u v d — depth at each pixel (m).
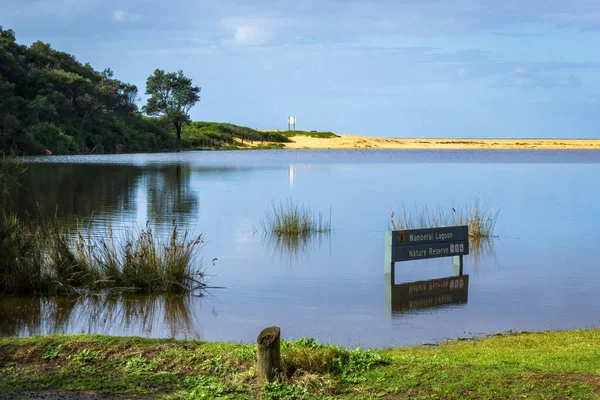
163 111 114.31
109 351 8.30
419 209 28.31
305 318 11.39
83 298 12.83
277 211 26.67
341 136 171.50
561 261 17.02
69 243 15.59
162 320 11.27
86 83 86.94
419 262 17.11
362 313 11.78
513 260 17.17
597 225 23.94
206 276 14.89
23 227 14.51
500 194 35.75
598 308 12.24
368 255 17.69
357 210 27.94
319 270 15.65
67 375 7.62
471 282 14.56
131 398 6.95
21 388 7.24
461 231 15.32
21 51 86.94
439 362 7.71
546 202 31.88
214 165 62.81
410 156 98.19
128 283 13.63
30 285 13.20
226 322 11.13
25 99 78.62
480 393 6.73
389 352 8.90
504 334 10.41
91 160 65.44
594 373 7.18
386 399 6.79
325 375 7.30
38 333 10.42
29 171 46.88
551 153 120.88
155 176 45.28
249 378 7.39
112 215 24.20
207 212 26.08
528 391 6.71
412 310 12.02
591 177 50.16
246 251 18.14
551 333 10.31
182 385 7.31
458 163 74.00
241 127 143.50
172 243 14.25
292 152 113.25
